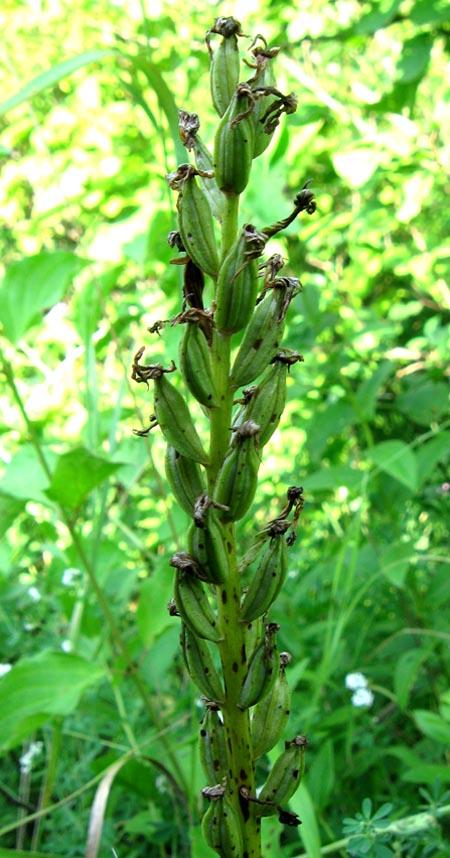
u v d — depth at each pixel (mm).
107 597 469
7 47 774
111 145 760
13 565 536
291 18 632
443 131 535
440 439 434
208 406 175
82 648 438
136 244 423
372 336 585
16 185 845
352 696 420
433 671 454
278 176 447
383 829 283
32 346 614
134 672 366
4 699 320
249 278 168
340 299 599
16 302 363
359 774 387
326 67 664
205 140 623
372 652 472
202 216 172
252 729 188
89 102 747
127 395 567
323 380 534
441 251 586
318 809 343
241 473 171
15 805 415
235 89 178
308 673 395
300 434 654
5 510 371
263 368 175
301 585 467
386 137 532
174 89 706
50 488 344
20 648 482
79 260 359
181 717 408
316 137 650
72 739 429
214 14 670
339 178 647
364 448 584
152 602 372
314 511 562
